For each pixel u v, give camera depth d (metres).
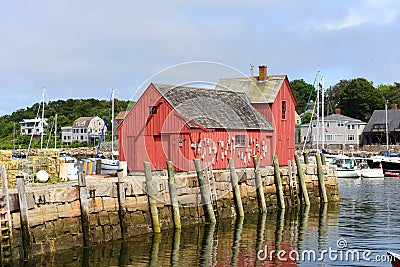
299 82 123.44
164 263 15.95
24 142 100.50
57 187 17.33
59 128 113.81
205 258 16.61
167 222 20.42
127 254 16.81
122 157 24.55
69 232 16.72
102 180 20.56
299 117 94.56
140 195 19.47
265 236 20.08
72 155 76.31
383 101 100.44
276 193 27.31
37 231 15.77
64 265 15.30
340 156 55.16
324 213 26.20
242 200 24.80
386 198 32.91
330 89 112.19
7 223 14.78
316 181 30.41
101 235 17.83
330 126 85.00
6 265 14.66
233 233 20.47
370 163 54.00
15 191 16.89
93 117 110.62
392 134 84.50
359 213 26.27
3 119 129.12
